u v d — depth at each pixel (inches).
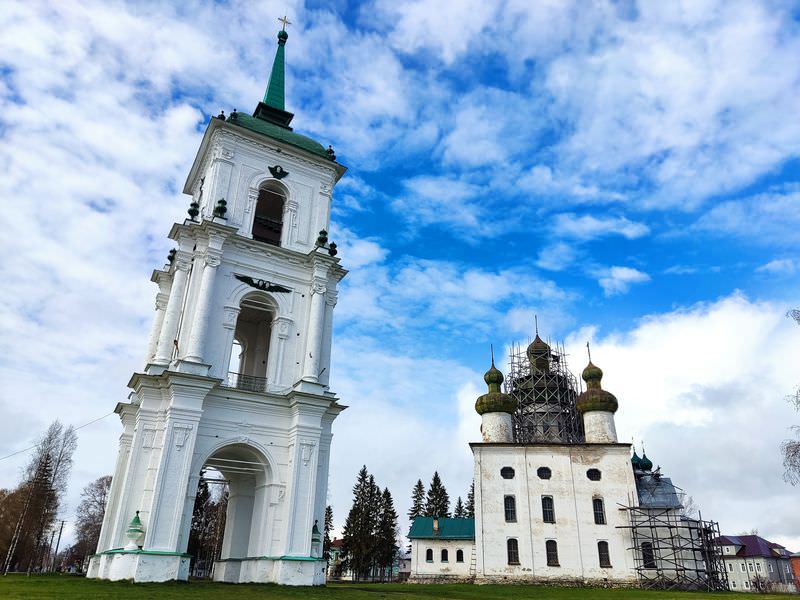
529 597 1323.8
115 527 1051.9
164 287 1494.8
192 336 1208.8
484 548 2092.8
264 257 1376.7
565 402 2581.2
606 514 2102.6
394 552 3469.5
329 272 1439.5
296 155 1520.7
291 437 1237.1
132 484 1084.5
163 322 1311.5
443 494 4202.8
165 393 1161.4
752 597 1411.2
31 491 2412.6
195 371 1163.3
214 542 2787.9
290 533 1151.6
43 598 673.6
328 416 1307.8
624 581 1998.0
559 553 2055.9
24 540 2365.9
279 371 1307.8
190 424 1122.7
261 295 1358.3
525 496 2151.8
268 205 1606.8
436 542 2662.4
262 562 1130.7
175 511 1063.0
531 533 2095.2
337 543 4475.9
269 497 1187.9
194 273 1284.4
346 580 3430.1
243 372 1536.7
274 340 1333.7
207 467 1208.8
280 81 1769.2
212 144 1473.9
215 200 1378.0
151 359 1401.3
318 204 1518.2
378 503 3496.6
